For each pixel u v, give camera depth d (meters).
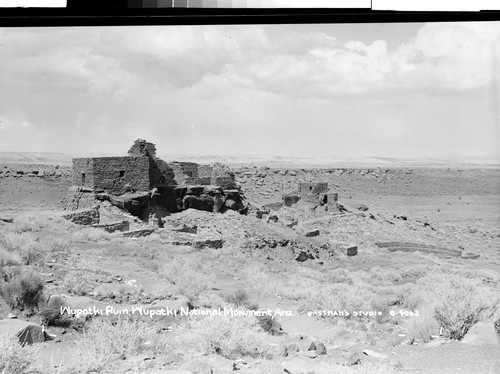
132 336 10.63
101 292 14.46
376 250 37.56
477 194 73.56
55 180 56.12
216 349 10.58
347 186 80.75
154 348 10.56
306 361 9.72
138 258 21.72
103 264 19.36
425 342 11.84
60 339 11.13
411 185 79.50
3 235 19.64
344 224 44.12
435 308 12.31
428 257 36.25
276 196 60.88
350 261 32.16
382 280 25.67
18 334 10.38
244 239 30.94
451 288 17.36
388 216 51.53
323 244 34.72
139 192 32.47
